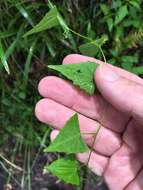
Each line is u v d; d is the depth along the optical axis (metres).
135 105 0.18
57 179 0.30
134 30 0.27
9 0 0.24
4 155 0.30
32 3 0.25
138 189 0.21
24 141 0.29
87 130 0.20
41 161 0.30
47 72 0.28
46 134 0.28
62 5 0.26
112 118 0.20
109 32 0.27
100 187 0.29
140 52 0.28
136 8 0.26
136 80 0.21
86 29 0.27
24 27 0.25
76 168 0.16
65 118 0.20
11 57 0.27
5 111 0.29
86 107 0.20
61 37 0.26
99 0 0.27
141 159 0.21
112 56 0.27
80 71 0.17
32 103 0.29
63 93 0.20
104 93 0.18
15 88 0.28
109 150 0.21
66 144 0.15
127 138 0.21
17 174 0.30
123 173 0.22
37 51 0.27
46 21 0.16
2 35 0.25
